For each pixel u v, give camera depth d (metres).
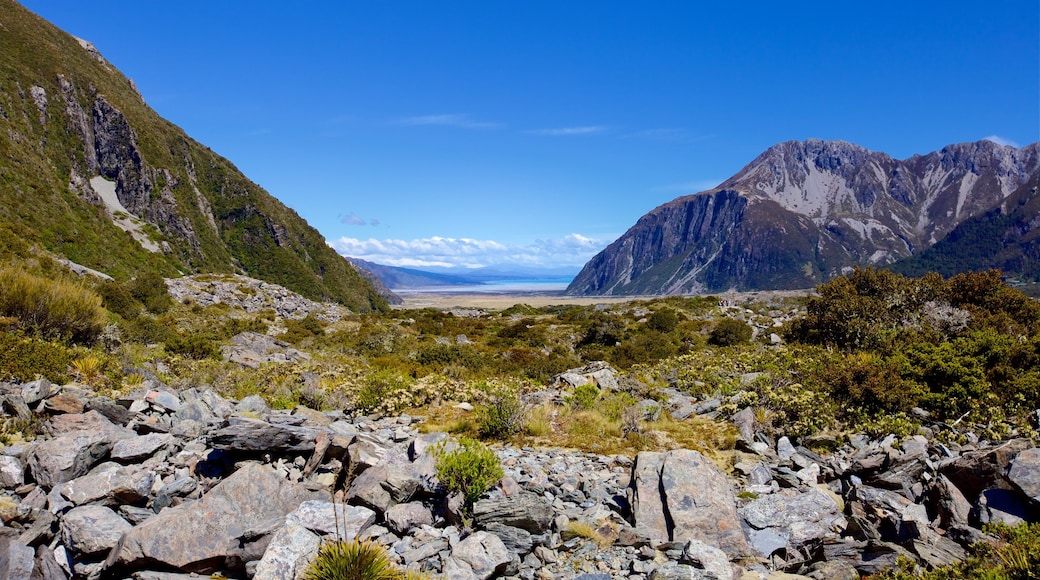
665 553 7.04
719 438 12.07
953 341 16.41
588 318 52.53
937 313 21.64
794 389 14.05
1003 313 21.16
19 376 11.77
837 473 9.77
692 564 6.53
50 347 13.15
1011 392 13.62
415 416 14.22
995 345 15.09
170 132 164.00
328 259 153.38
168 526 6.23
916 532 7.03
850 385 13.80
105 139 132.50
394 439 11.98
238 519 6.68
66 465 7.46
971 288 23.23
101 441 8.05
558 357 34.34
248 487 7.13
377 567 5.84
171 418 10.60
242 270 135.50
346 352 36.28
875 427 12.09
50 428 8.97
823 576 6.55
